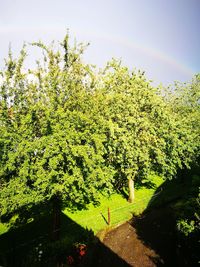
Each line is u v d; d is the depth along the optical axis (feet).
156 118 82.23
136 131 77.10
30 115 50.52
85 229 63.05
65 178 50.67
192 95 111.04
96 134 57.00
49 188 50.39
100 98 62.18
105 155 77.82
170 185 104.12
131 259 49.75
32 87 55.93
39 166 49.34
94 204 83.41
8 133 49.24
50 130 52.65
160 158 80.02
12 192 49.47
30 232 63.16
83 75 60.80
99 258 50.57
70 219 71.31
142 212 76.23
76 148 50.83
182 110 110.11
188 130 92.22
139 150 76.28
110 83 77.71
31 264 43.34
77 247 49.85
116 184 95.96
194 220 44.47
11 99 54.19
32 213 70.08
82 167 55.77
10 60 53.62
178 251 48.39
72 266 44.60
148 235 60.18
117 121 76.54
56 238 56.65
